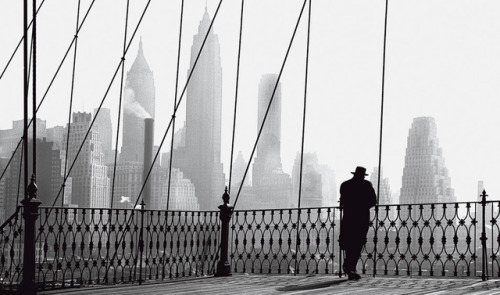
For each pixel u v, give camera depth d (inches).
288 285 299.4
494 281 299.3
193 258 359.9
